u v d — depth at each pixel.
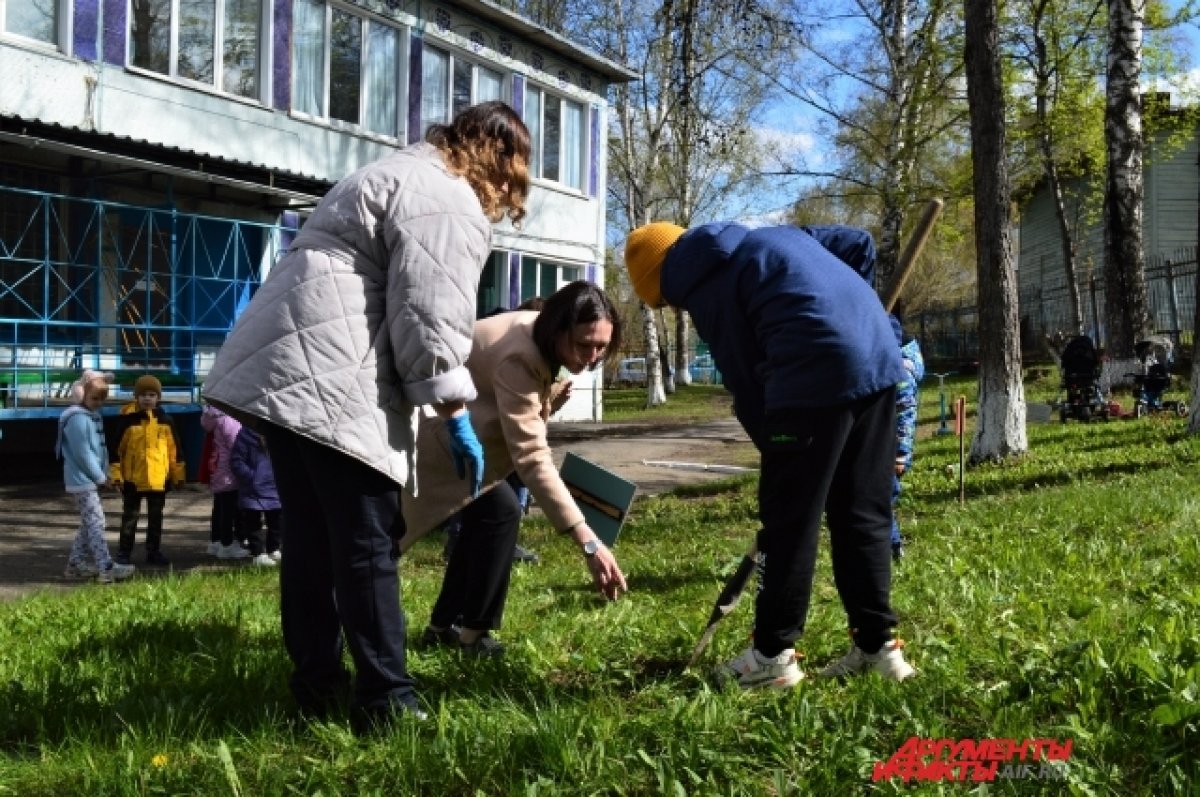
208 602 6.01
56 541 10.12
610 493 4.27
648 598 5.56
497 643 4.41
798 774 2.87
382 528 3.39
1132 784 2.73
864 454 3.54
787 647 3.58
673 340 47.12
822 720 3.21
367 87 18.55
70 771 3.16
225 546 9.56
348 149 18.14
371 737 3.26
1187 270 25.12
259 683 4.01
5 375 13.37
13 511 11.70
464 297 3.29
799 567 3.49
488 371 4.11
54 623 5.41
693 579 6.23
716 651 4.07
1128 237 18.86
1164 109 25.89
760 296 3.45
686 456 16.84
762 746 3.02
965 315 39.94
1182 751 2.79
